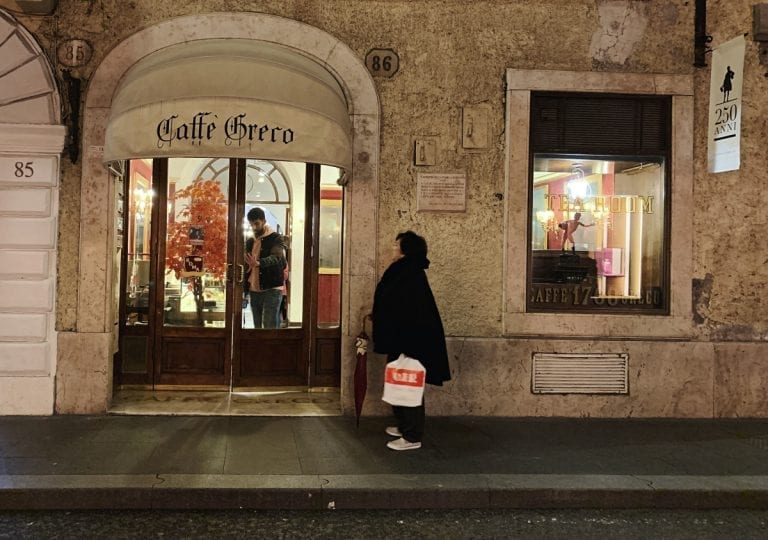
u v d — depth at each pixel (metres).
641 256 6.82
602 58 6.58
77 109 6.12
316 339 7.09
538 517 4.39
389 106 6.45
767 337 6.64
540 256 6.72
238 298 6.98
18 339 6.09
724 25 6.66
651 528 4.23
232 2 6.29
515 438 5.76
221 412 6.29
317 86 5.73
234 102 5.30
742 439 5.83
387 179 6.45
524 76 6.46
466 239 6.49
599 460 5.20
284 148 5.38
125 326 6.86
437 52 6.48
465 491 4.52
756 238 6.66
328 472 4.76
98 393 6.14
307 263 7.09
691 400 6.52
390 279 5.45
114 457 4.96
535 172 6.68
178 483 4.44
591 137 6.69
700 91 6.65
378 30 6.43
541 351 6.46
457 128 6.50
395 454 5.24
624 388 6.51
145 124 5.32
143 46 6.18
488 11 6.50
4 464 4.76
